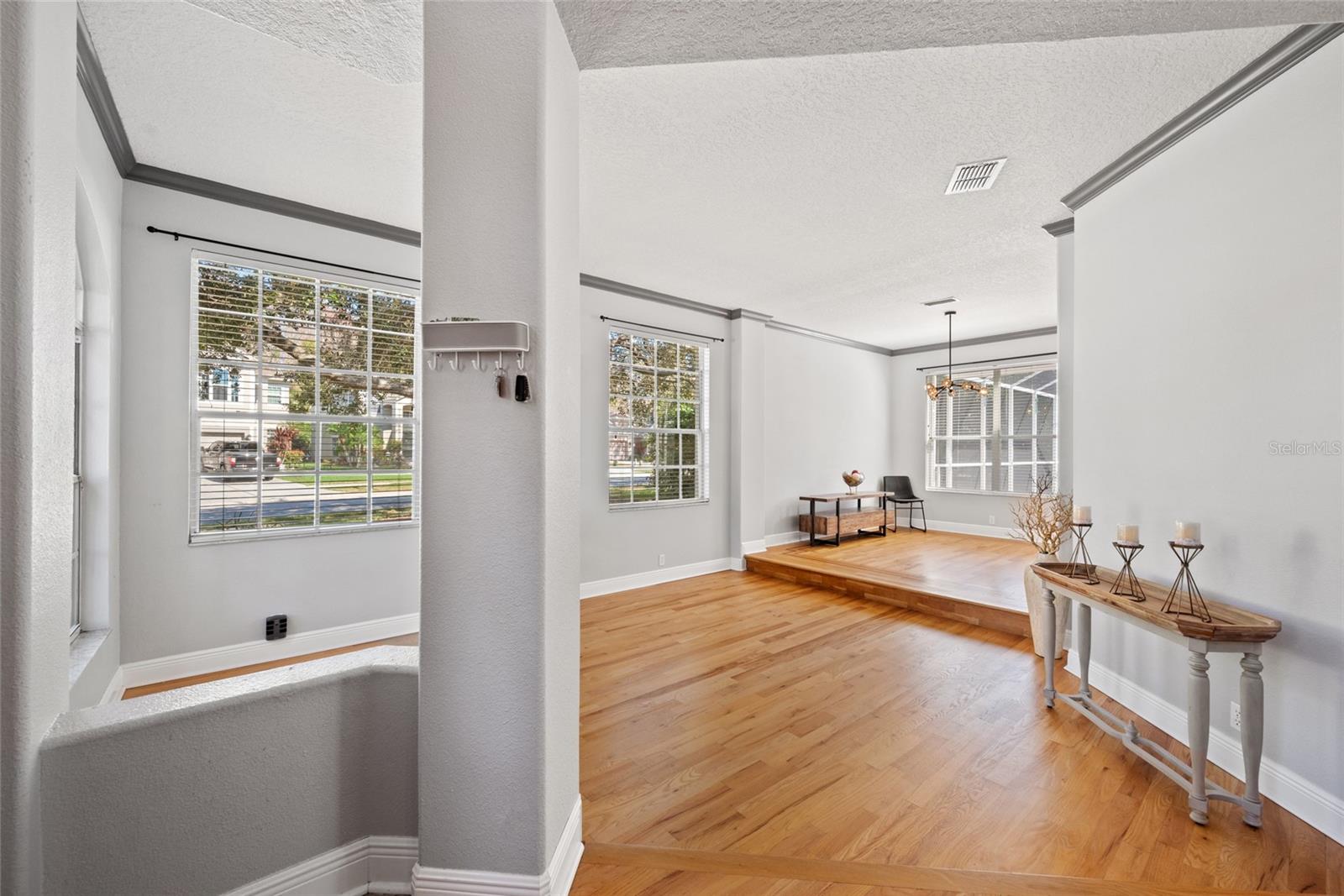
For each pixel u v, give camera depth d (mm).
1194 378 2250
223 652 3053
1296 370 1853
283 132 2570
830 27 1550
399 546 3650
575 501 1651
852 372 7496
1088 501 2887
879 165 2803
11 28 1049
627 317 5027
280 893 1396
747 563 5789
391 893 1511
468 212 1377
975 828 1794
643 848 1673
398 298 3705
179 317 2957
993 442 7102
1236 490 2061
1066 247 3412
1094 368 2857
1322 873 1579
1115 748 2299
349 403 3523
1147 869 1601
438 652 1382
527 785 1361
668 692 2879
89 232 2414
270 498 3240
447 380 1381
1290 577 1864
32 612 1088
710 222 3514
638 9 1453
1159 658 2443
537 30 1366
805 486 6844
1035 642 3371
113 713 1245
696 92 2240
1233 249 2082
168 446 2924
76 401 2549
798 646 3570
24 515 1068
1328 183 1763
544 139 1361
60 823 1163
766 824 1818
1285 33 1841
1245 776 1858
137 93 2291
